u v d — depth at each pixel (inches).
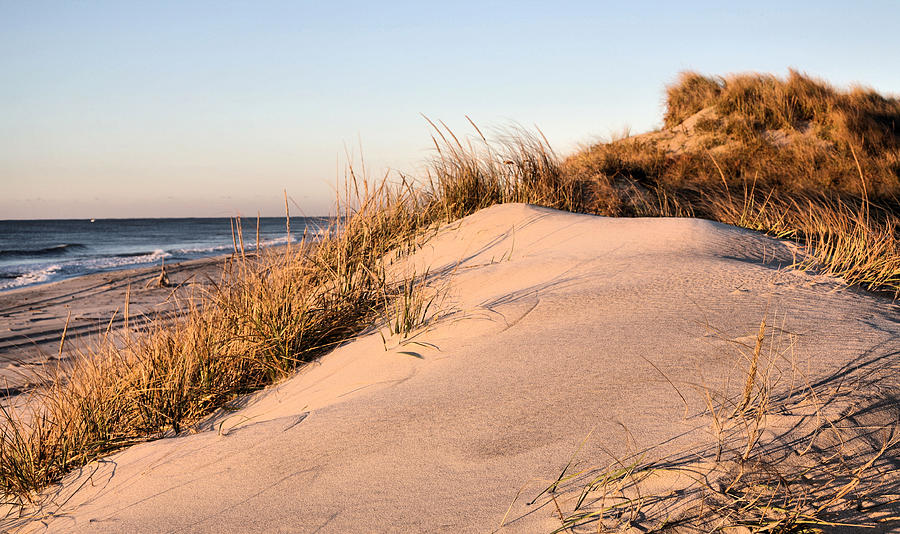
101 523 76.9
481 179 278.4
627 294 126.6
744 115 503.8
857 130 449.7
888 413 74.2
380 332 136.3
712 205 318.3
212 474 81.8
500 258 184.4
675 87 600.7
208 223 4717.0
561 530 57.2
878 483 62.0
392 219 235.5
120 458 107.4
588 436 72.7
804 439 69.1
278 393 126.1
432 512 62.9
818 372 85.5
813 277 146.9
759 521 56.9
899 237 231.3
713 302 120.0
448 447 75.3
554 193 285.9
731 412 75.6
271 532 64.0
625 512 59.2
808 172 401.1
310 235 202.4
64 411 128.0
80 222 5019.7
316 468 76.3
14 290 476.1
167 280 465.4
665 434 71.6
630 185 378.0
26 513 95.7
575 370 91.4
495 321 120.8
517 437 75.1
